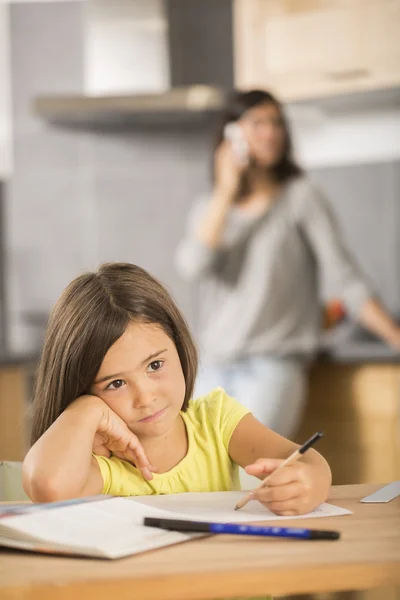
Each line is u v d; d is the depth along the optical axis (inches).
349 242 167.0
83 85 176.9
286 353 141.5
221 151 147.9
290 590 30.9
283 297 143.9
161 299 49.8
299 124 166.9
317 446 140.8
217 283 148.1
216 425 55.1
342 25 158.1
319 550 33.4
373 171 166.1
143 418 47.8
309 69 159.6
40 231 177.8
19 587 29.6
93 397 47.8
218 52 171.6
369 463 137.9
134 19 174.7
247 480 54.6
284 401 139.3
